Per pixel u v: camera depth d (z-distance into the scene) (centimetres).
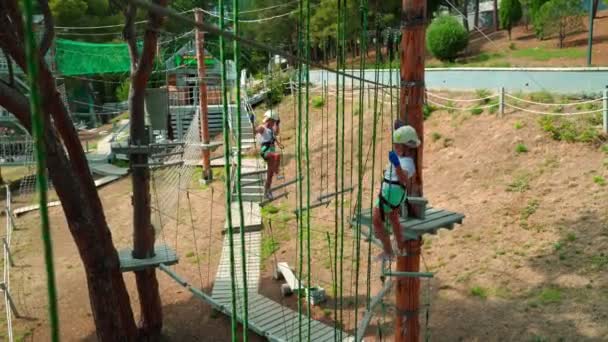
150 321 954
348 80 2197
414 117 630
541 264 989
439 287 1004
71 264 1326
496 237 1101
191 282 1184
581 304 870
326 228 1327
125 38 857
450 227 620
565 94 1463
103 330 796
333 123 1928
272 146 962
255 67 2944
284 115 2188
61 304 1124
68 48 1709
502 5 2461
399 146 539
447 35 2162
